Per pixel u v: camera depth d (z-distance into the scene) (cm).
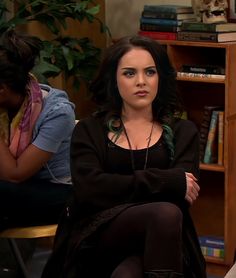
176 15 496
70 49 508
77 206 327
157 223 294
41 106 387
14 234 381
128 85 332
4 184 381
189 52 518
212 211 554
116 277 292
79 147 336
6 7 527
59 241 334
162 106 343
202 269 321
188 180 318
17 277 472
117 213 310
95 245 317
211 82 491
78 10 496
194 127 345
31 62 383
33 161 378
